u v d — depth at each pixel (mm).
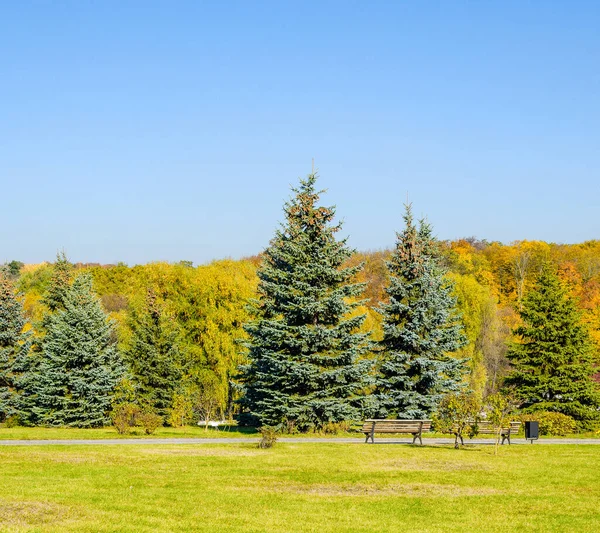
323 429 30547
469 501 14406
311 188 32844
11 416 38469
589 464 20188
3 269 42938
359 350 31906
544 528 12125
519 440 28172
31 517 11547
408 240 36500
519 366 39188
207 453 20719
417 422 24828
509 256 89812
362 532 11523
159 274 47781
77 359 36812
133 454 20078
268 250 34312
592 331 56844
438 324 35531
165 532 10977
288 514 12688
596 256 89062
